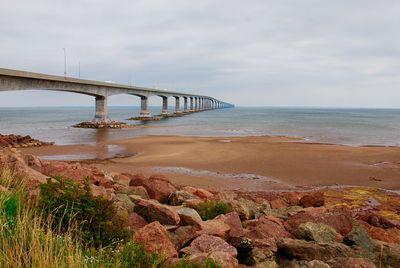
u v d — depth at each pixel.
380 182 22.66
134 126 78.06
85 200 7.01
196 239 8.19
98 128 71.50
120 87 87.75
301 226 10.05
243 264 8.38
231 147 37.53
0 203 5.69
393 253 8.74
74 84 66.12
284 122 100.56
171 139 46.22
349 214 12.88
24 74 49.34
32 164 15.62
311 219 11.28
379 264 8.47
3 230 4.90
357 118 134.12
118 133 58.44
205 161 29.02
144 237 7.38
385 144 44.56
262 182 22.17
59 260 4.55
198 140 44.94
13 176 9.06
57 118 140.12
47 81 57.50
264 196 18.09
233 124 89.19
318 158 30.83
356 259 7.77
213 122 98.69
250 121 105.81
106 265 5.19
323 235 9.70
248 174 24.34
